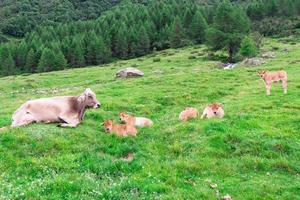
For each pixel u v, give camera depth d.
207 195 12.48
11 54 145.88
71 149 17.03
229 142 17.69
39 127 18.83
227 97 34.06
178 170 14.85
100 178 14.17
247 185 13.57
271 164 15.54
